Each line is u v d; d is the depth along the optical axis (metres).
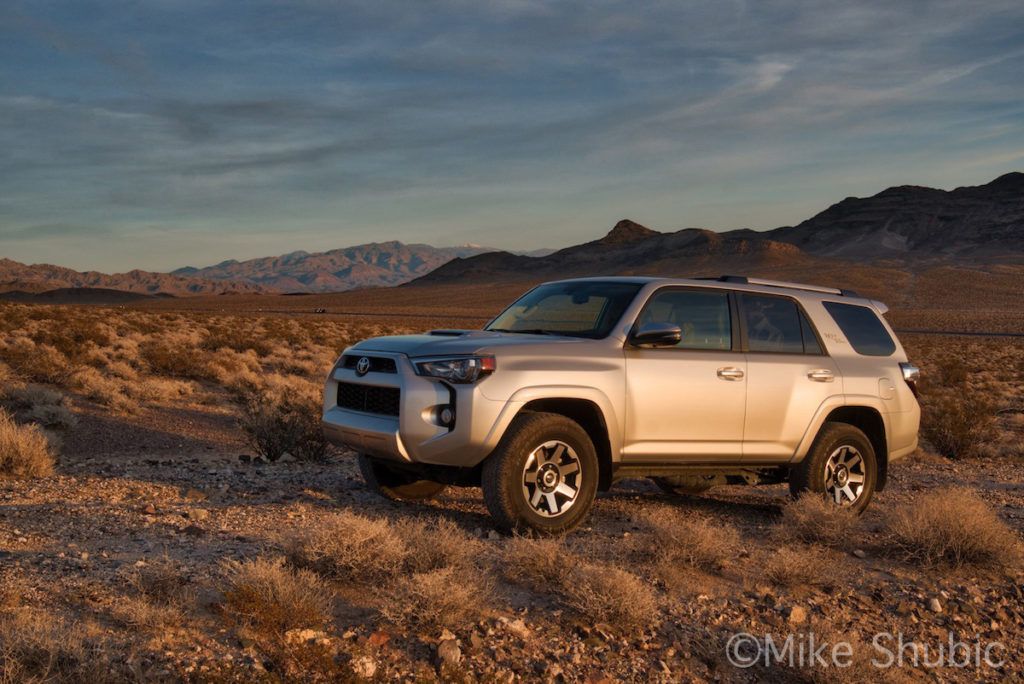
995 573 5.94
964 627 5.06
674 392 6.38
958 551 5.98
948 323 134.75
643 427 6.29
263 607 3.89
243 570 4.30
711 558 5.46
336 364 6.73
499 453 5.79
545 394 5.88
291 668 3.53
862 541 6.55
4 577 4.30
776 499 8.36
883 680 4.20
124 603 3.98
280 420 9.90
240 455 10.44
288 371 23.91
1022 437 17.22
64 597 4.04
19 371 15.66
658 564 5.29
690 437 6.51
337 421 6.36
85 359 18.84
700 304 6.82
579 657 4.05
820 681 4.09
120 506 6.29
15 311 44.88
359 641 3.88
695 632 4.48
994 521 6.29
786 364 7.03
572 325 6.63
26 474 7.63
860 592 5.39
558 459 6.00
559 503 6.02
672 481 8.10
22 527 5.46
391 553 4.71
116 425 11.92
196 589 4.26
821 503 6.59
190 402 14.95
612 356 6.21
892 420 7.80
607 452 6.27
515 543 5.29
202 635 3.74
